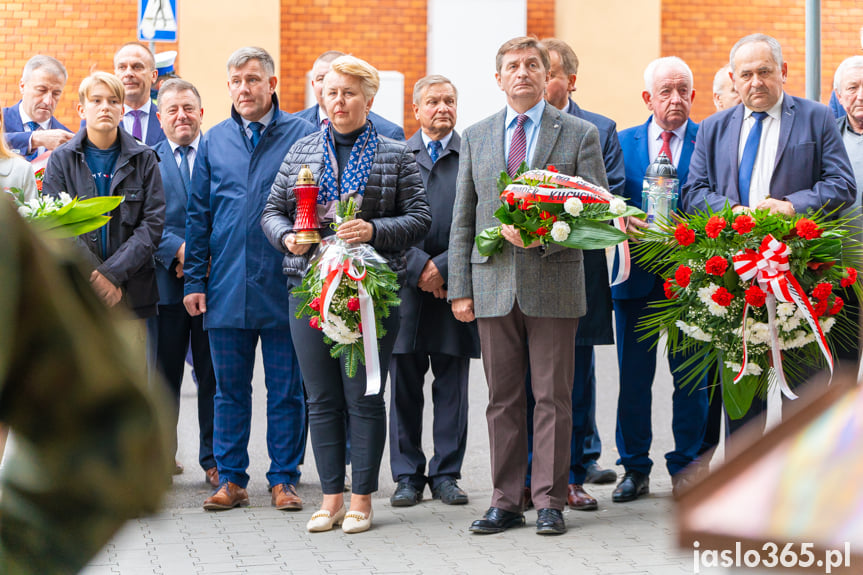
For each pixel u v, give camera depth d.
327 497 5.05
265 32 14.89
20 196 4.74
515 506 4.96
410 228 5.08
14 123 7.36
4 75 15.22
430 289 5.60
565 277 4.89
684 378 5.29
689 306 4.76
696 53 16.62
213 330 5.55
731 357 4.67
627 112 16.02
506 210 4.72
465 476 6.43
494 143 5.04
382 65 16.62
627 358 5.66
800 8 16.61
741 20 16.61
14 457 0.97
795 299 4.44
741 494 0.68
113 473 0.95
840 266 4.62
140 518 0.98
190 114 6.37
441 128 5.96
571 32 16.09
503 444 4.97
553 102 5.88
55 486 0.95
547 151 4.96
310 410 5.09
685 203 5.38
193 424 8.19
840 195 5.05
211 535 4.87
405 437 5.68
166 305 6.02
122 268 5.29
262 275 5.54
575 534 4.83
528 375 5.57
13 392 0.93
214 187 5.67
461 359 5.77
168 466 0.99
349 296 4.82
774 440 0.69
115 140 5.55
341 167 5.15
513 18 16.39
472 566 4.29
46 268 0.93
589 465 6.18
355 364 4.84
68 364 0.93
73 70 15.32
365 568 4.27
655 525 4.98
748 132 5.29
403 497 5.53
